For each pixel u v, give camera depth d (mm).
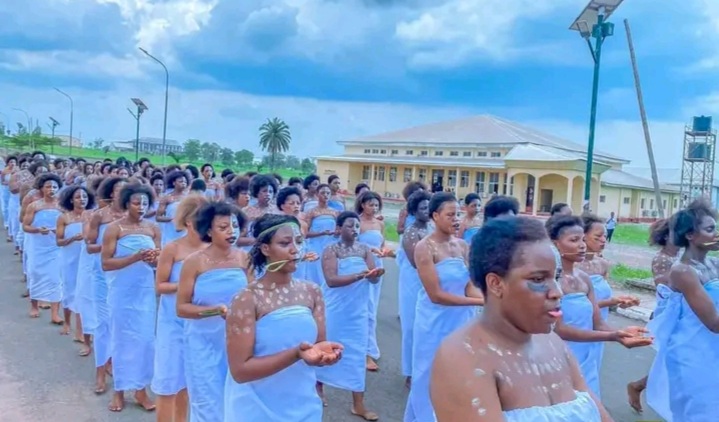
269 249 3652
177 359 5191
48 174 9234
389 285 13508
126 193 6105
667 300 5441
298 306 3711
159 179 11273
